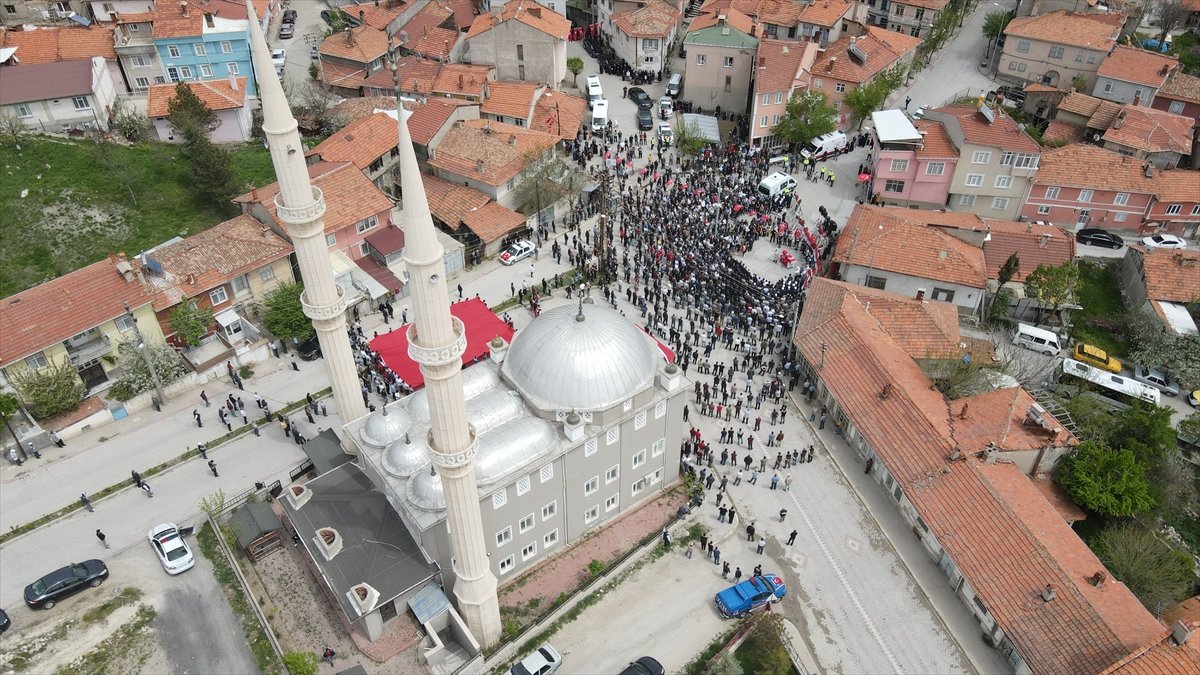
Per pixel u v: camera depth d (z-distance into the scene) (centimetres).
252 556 5488
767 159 10425
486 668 5025
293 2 14238
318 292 5025
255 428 6419
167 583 5350
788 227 8869
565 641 5200
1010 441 5959
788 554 5744
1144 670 4356
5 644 4969
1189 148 9719
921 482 5778
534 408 5428
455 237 8550
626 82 12131
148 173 8900
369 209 7962
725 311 7619
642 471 5972
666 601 5441
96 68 9431
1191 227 9200
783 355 7288
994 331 7944
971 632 5272
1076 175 9069
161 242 8219
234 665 4912
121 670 4866
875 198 9519
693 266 8062
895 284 8112
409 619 5150
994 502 5441
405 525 5275
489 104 10250
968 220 8588
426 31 11944
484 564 4809
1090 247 9106
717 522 5953
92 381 6638
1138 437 6362
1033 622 4872
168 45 10169
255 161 9350
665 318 7425
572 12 14012
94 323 6450
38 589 5144
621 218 9031
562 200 9088
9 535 5603
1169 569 5409
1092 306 8456
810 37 12156
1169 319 7725
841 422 6681
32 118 9012
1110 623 4688
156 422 6519
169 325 6931
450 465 4181
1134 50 11281
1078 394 6812
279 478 6050
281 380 6962
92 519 5741
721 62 11062
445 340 3847
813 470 6369
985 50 13312
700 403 6862
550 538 5672
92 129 9250
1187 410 7256
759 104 10238
